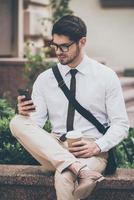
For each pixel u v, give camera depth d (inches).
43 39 287.9
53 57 262.7
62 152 112.3
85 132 119.6
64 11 307.4
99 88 119.4
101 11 372.2
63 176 110.5
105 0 370.3
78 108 119.5
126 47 371.6
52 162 112.1
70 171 111.2
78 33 115.9
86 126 119.7
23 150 134.3
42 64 231.8
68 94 120.1
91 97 119.4
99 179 109.5
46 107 122.9
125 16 370.6
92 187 109.3
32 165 131.2
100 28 373.1
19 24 270.5
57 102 120.9
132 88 308.0
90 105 119.5
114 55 372.8
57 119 121.3
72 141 114.9
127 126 119.0
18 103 116.8
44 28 287.4
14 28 270.7
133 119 249.3
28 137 114.9
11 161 134.3
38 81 123.2
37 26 282.7
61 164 111.3
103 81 119.5
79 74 120.6
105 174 121.5
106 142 116.5
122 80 304.2
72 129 119.9
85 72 120.3
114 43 372.2
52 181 119.9
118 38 371.9
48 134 116.0
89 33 374.0
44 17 289.6
